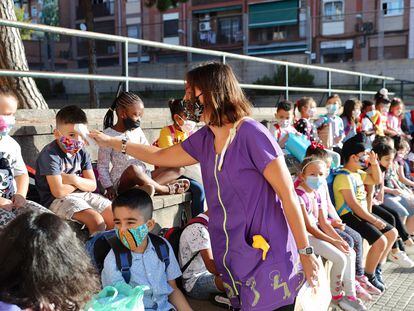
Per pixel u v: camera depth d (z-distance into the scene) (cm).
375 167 503
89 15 1494
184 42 2919
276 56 2359
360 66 2117
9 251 156
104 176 386
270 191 242
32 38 2809
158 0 1728
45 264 154
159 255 287
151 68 2548
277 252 239
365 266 474
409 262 536
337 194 480
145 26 3106
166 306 285
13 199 297
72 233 167
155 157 285
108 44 2794
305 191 400
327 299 321
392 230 477
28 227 159
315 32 2569
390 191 596
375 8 2472
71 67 2916
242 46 2684
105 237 291
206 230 323
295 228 235
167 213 404
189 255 325
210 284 318
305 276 248
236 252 241
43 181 334
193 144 264
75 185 333
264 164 231
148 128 541
